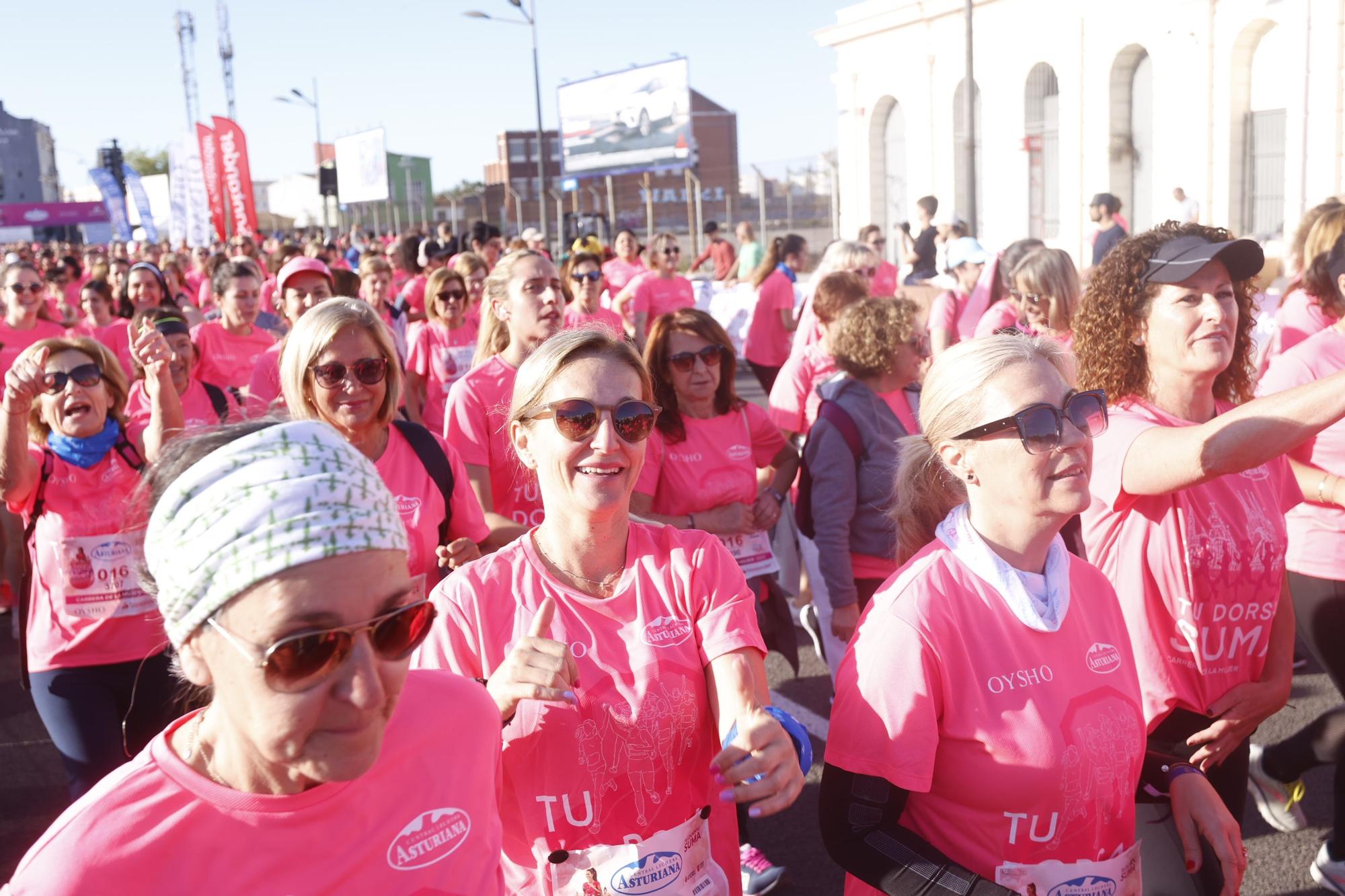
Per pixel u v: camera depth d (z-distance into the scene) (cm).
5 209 7219
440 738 158
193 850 137
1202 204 1944
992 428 205
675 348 394
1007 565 205
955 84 2447
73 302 1281
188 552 129
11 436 342
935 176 2538
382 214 5759
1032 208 2333
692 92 6481
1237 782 288
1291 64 1677
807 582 481
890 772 196
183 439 141
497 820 169
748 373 1508
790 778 183
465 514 342
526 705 197
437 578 337
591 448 201
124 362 800
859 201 2775
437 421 681
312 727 130
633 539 213
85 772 343
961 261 774
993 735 196
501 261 431
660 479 400
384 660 134
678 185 5275
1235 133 1883
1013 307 630
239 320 687
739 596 209
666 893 200
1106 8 2070
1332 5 1605
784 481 457
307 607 127
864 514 393
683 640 204
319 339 314
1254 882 356
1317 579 356
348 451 136
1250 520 266
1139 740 211
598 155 4100
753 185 3731
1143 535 263
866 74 2689
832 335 411
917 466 233
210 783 138
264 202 8812
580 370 204
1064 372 216
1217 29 1877
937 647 198
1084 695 204
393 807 151
